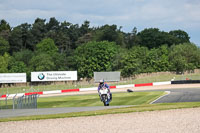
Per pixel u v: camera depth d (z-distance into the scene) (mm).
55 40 191500
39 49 165125
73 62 139875
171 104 26594
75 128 16375
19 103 37062
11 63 138125
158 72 135875
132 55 133375
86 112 22516
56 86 109875
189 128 14945
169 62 143000
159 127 15477
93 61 131875
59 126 17172
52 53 161750
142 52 143250
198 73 141125
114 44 156750
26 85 116312
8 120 20234
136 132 14758
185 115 18453
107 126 16406
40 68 131625
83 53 138375
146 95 55062
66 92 88312
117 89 83938
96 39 195750
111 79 102250
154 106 24406
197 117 17609
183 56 142500
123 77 129750
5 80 106438
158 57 147375
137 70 129250
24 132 16109
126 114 20047
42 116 21375
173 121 16750
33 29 191500
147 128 15422
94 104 47188
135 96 54812
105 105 30938
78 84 113500
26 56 154500
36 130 16453
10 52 173625
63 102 53438
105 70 134250
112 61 136000
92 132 15227
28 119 20094
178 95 49906
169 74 138125
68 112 24969
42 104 51750
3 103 56312
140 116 18938
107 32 197500
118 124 16781
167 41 199375
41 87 109625
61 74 106750
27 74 132375
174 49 150875
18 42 174625
